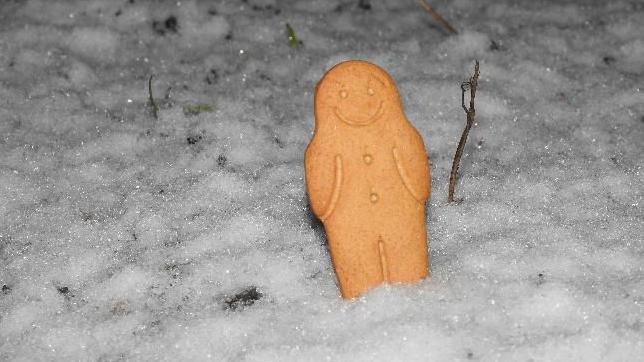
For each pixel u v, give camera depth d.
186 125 0.72
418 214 0.56
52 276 0.60
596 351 0.54
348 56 0.79
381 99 0.54
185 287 0.59
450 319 0.55
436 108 0.73
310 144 0.55
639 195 0.64
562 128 0.71
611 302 0.56
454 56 0.79
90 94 0.75
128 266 0.60
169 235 0.63
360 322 0.56
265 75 0.78
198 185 0.66
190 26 0.83
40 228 0.63
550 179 0.65
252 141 0.70
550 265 0.58
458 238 0.61
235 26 0.83
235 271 0.60
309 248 0.61
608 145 0.69
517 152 0.68
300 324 0.56
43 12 0.84
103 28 0.82
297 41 0.82
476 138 0.70
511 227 0.61
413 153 0.55
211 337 0.56
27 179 0.67
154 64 0.79
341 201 0.55
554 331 0.55
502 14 0.85
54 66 0.78
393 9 0.87
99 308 0.59
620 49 0.79
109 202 0.65
